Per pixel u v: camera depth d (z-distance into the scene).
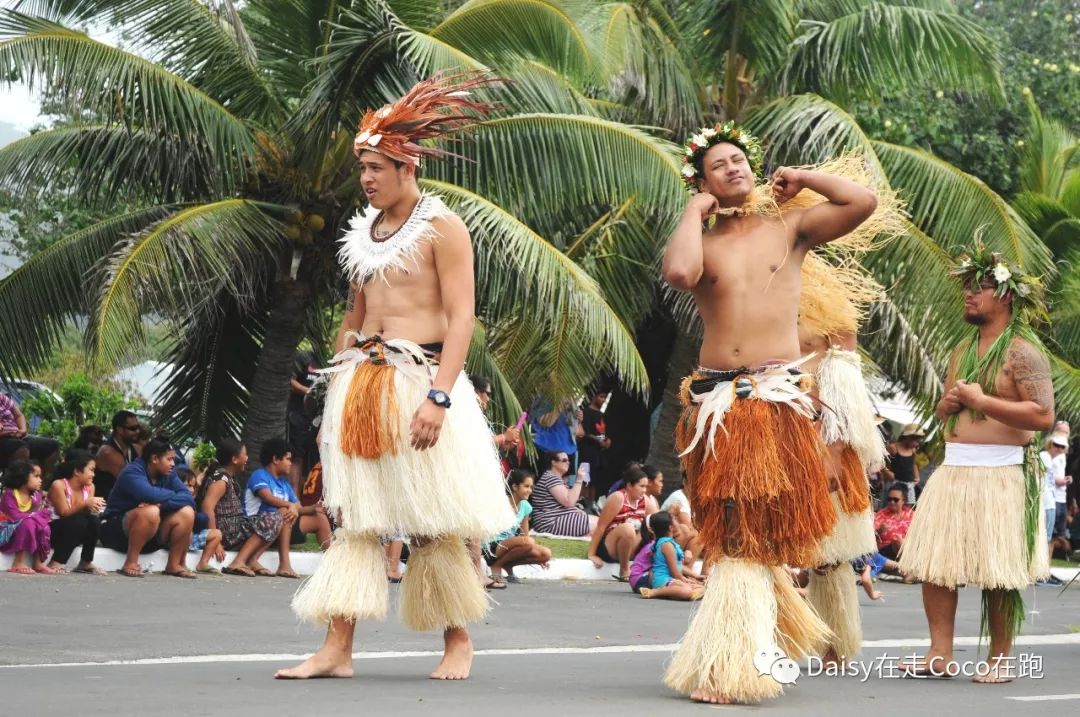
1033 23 46.59
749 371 8.38
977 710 8.05
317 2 21.80
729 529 8.24
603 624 13.96
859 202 8.49
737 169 8.64
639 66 25.38
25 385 24.72
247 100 22.34
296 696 7.66
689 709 7.64
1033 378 9.69
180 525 16.88
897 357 25.97
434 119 8.83
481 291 21.66
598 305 20.80
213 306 23.75
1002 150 37.66
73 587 14.84
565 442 24.86
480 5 21.16
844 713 7.74
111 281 18.95
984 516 9.68
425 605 8.66
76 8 21.64
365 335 8.70
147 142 22.23
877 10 25.25
